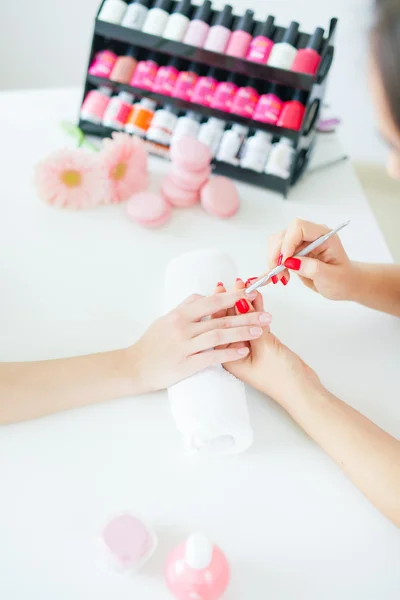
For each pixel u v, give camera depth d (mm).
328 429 575
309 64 785
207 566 465
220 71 846
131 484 552
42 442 571
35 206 802
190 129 858
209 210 834
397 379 670
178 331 604
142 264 759
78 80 1389
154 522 530
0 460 552
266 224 844
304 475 575
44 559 498
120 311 698
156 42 816
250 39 814
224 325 613
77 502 535
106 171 791
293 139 824
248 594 497
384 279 721
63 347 653
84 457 565
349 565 521
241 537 528
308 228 659
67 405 593
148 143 876
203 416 548
